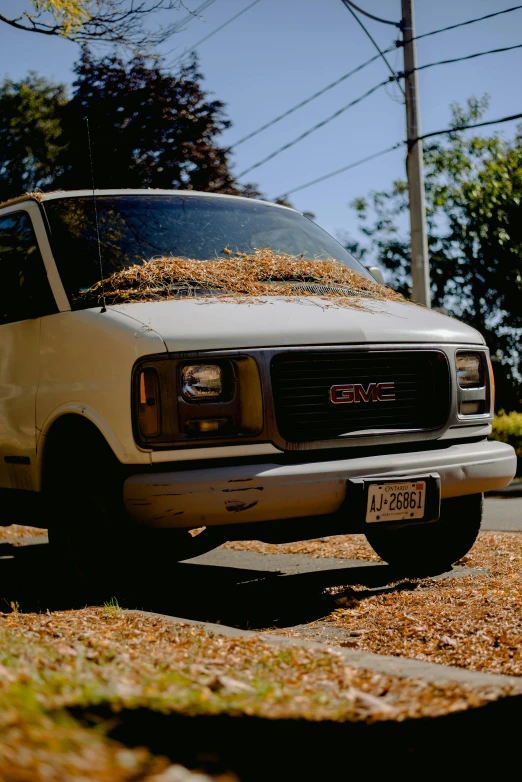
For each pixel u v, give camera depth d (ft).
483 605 17.53
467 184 88.89
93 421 16.97
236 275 19.27
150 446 16.15
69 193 21.04
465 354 18.93
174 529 16.57
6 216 21.35
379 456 17.44
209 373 16.29
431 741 9.33
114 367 16.62
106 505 17.10
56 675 10.18
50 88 101.65
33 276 19.53
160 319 16.88
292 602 19.13
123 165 80.69
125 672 11.30
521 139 95.20
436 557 21.01
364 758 8.81
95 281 18.75
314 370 16.93
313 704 10.24
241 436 16.35
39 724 7.59
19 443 19.34
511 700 10.49
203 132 82.43
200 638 14.57
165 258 19.47
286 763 8.46
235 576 22.95
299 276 20.02
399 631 16.03
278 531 17.26
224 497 15.96
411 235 54.19
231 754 8.44
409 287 94.02
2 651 11.73
